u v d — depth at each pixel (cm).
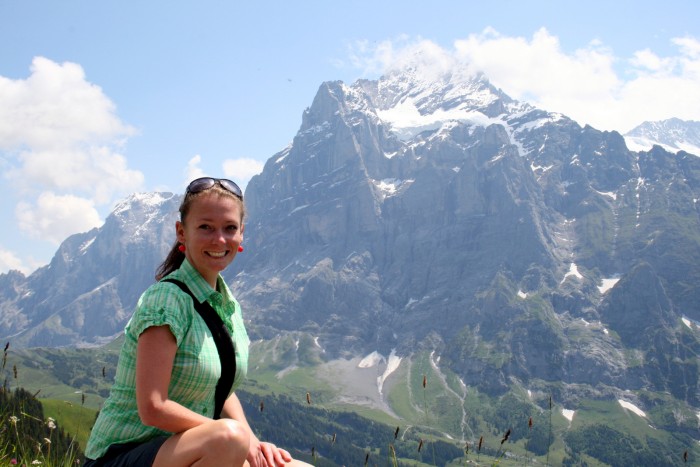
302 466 175
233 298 184
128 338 167
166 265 185
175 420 158
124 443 167
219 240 174
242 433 157
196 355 166
